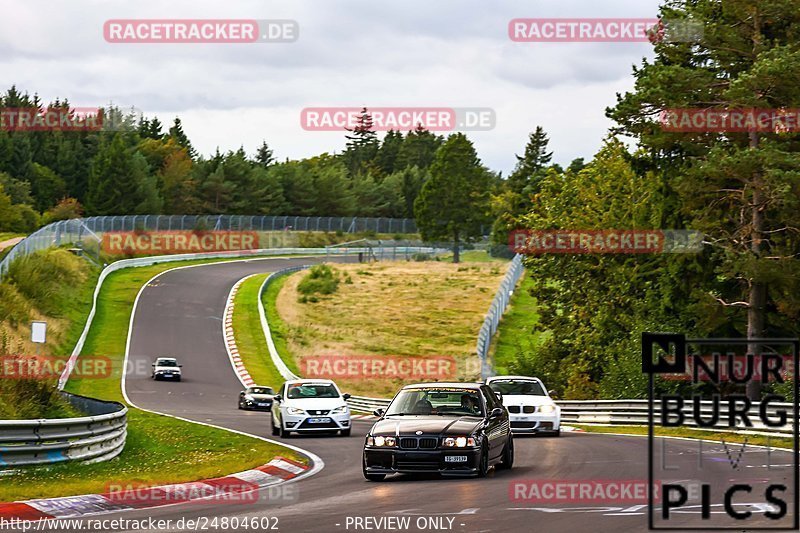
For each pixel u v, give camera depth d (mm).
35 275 82688
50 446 24094
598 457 26281
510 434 23719
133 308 100688
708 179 47938
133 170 176500
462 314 108375
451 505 16641
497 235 171500
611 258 66000
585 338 66125
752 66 46719
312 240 171000
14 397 33094
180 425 43250
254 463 25656
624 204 70750
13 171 194625
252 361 86250
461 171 172750
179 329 94938
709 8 51406
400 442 20766
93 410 35531
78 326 86500
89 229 118125
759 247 47312
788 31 48562
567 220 73375
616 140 74562
